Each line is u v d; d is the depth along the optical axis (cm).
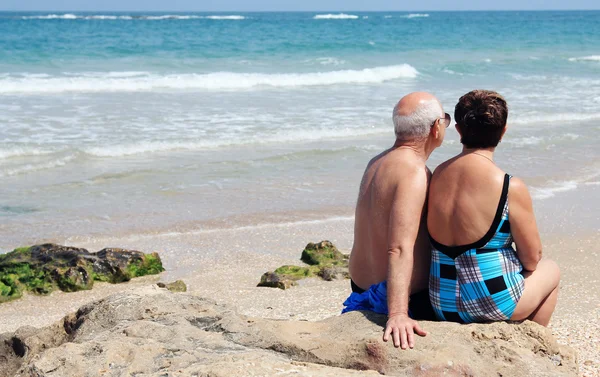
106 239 895
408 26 6519
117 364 327
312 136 1486
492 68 2867
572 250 839
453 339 342
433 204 363
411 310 385
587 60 3241
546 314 380
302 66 2812
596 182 1176
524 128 1641
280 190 1108
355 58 3111
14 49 2920
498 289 355
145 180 1148
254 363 316
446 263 363
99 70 2484
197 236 911
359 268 402
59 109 1708
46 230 917
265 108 1806
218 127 1538
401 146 380
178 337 354
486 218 348
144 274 798
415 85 2341
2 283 753
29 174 1166
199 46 3391
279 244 888
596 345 507
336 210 1019
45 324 665
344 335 355
